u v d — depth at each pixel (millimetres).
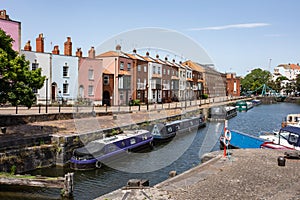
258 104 86938
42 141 17922
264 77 124438
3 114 22688
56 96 35938
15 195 13266
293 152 15336
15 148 16344
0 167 15172
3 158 15320
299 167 13328
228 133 15898
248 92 118500
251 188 10609
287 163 14055
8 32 27438
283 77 148625
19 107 29359
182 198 9641
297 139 19281
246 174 12258
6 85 17156
